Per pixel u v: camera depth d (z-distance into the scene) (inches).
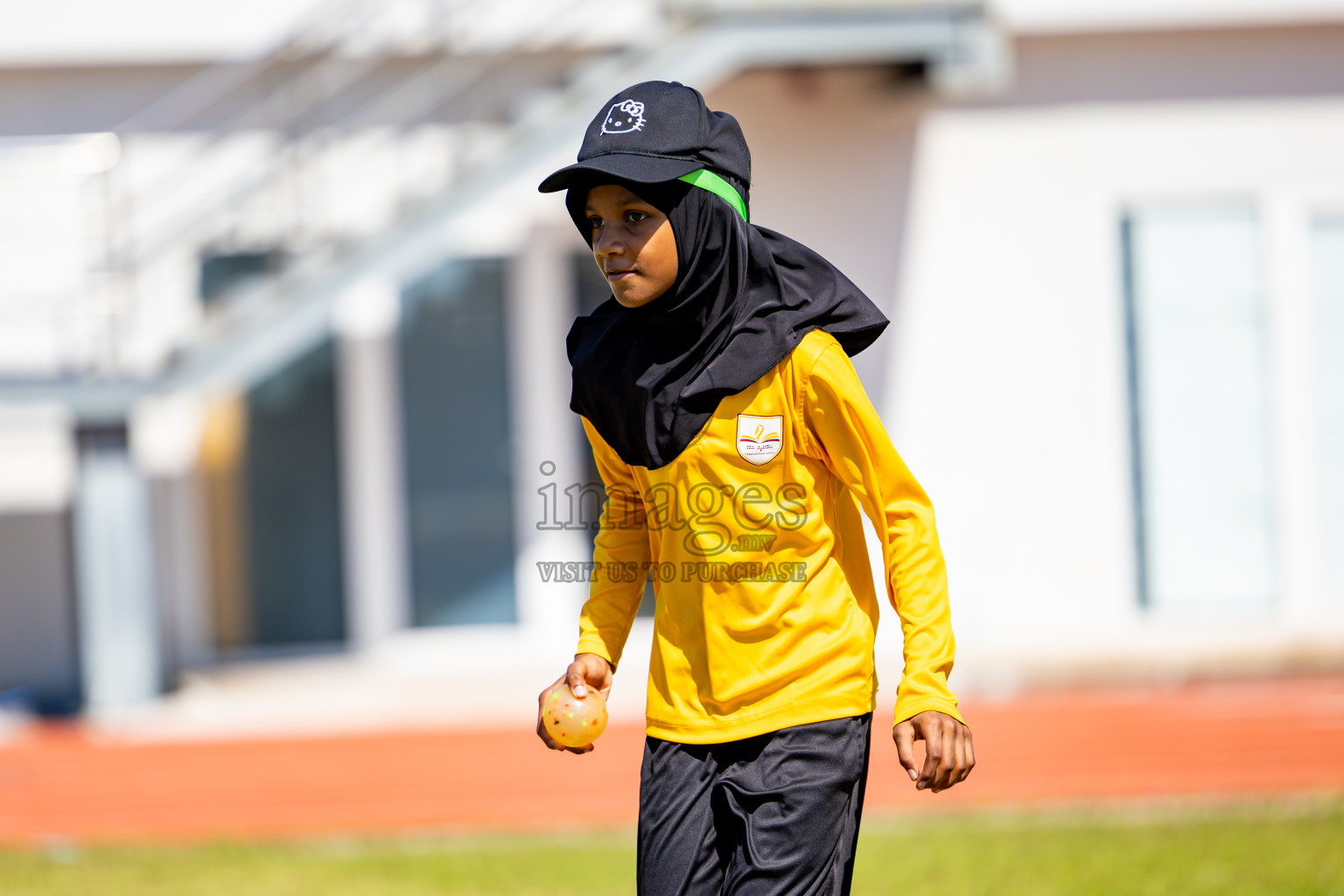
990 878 581.0
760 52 909.2
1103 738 855.1
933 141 1079.0
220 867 644.1
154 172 1041.5
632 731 896.3
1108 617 1100.5
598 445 349.1
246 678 1046.4
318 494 1087.6
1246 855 601.9
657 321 317.1
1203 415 1106.1
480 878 609.9
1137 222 1095.6
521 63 1058.1
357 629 1088.8
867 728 328.5
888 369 1090.1
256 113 1045.8
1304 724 869.8
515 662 1085.1
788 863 309.3
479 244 1075.3
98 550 933.8
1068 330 1093.1
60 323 1031.6
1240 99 1085.8
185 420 1070.4
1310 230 1101.1
